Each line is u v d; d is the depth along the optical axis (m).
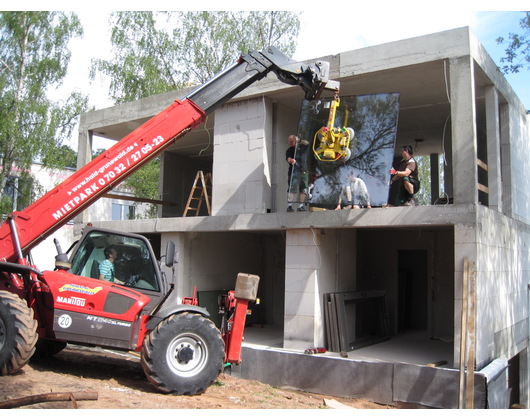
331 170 8.19
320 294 8.48
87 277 6.09
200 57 22.88
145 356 5.60
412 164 7.99
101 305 5.77
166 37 22.92
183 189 15.02
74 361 7.43
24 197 19.02
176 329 5.70
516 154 10.07
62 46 20.22
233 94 6.82
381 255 11.89
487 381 6.12
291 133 10.09
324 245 8.64
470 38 7.14
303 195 8.35
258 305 12.53
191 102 6.62
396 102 7.86
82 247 6.27
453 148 7.03
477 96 9.20
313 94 7.07
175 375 5.65
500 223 8.02
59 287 5.77
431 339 10.45
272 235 12.80
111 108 11.87
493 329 7.32
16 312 5.36
